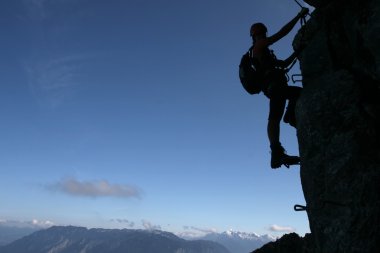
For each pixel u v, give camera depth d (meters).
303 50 7.21
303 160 6.26
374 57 5.72
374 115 5.61
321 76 6.59
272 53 7.29
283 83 7.11
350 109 5.79
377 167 5.21
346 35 6.45
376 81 5.77
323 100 6.12
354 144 5.54
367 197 5.15
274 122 6.96
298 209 6.46
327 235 5.50
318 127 6.07
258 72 7.14
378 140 5.46
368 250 4.95
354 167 5.41
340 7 6.70
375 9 5.79
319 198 5.77
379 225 4.95
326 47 6.70
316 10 7.28
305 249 10.80
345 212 5.33
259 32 7.43
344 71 6.16
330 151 5.79
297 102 6.66
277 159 6.76
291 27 7.02
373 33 5.70
